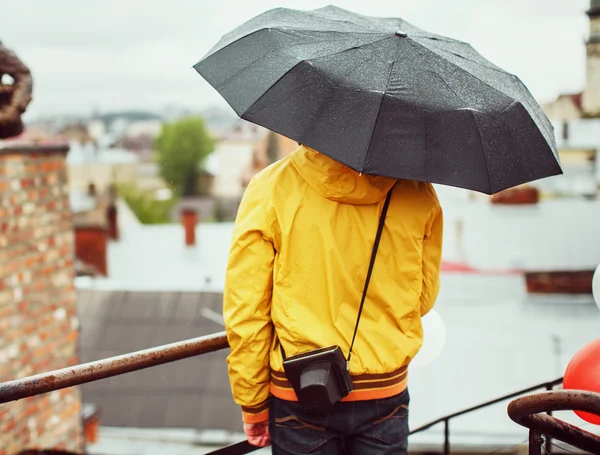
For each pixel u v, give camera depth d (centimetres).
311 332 149
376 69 149
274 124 142
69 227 645
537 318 1567
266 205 149
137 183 6806
